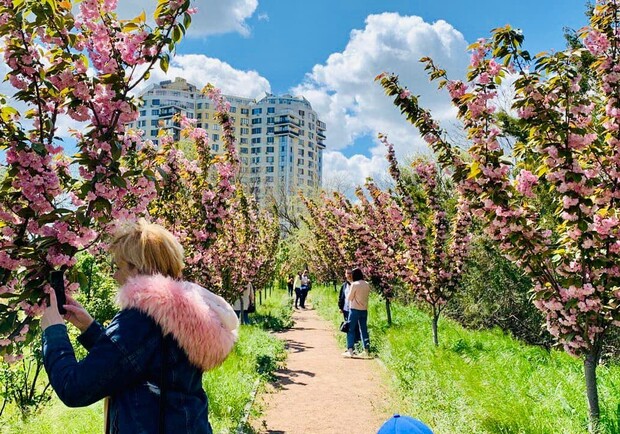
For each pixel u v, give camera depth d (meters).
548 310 5.13
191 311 1.95
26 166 3.39
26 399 6.23
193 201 8.23
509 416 5.11
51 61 3.66
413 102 7.34
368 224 14.97
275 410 6.65
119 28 3.88
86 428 4.80
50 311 2.09
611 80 4.76
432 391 6.55
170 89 107.56
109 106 3.65
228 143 8.41
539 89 4.64
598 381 5.97
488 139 5.30
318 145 146.12
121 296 1.96
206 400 2.10
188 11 3.75
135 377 1.88
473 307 12.22
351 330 10.73
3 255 3.28
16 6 3.34
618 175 4.68
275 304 24.53
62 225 3.35
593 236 4.58
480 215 5.61
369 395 7.38
